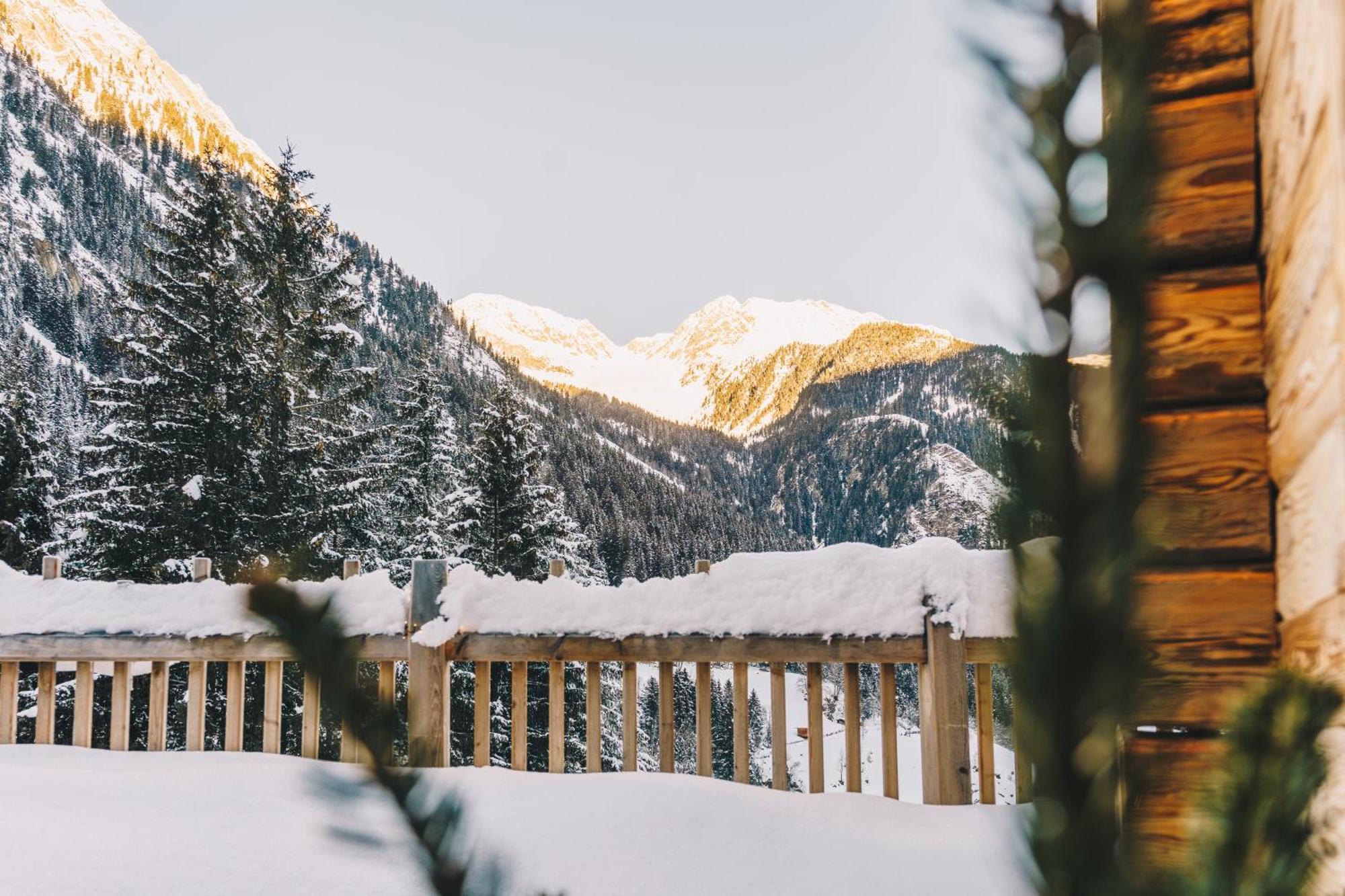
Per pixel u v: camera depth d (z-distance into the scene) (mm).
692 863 2729
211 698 11102
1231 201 1288
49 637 4191
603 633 3803
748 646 3646
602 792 3332
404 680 7945
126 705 4219
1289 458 1181
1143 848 283
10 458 18844
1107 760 257
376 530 18562
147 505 14789
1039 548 263
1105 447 260
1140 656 260
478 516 19391
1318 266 1034
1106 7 283
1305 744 463
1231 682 1218
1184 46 1318
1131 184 265
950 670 3414
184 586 4301
